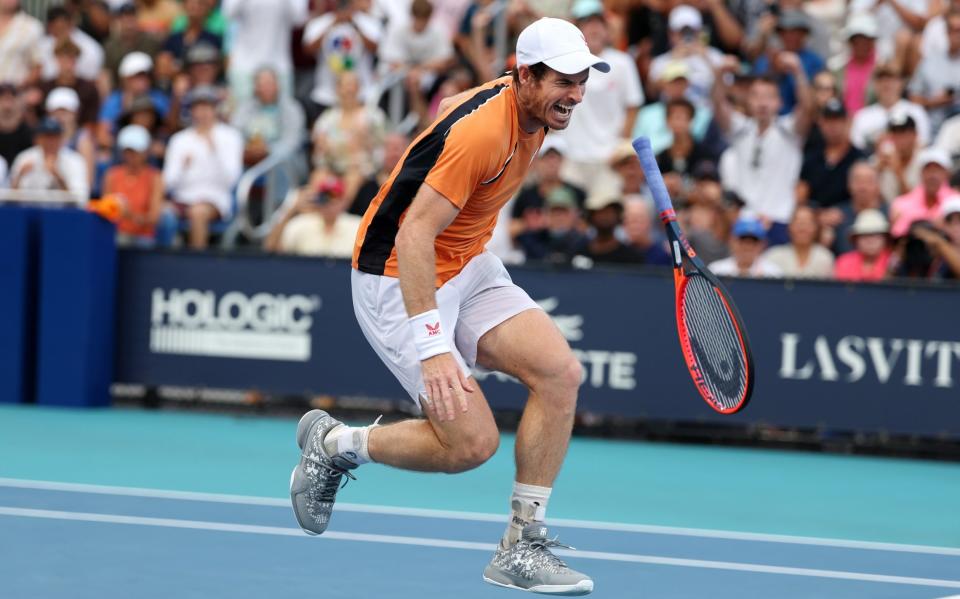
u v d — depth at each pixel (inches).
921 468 1109.1
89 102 1621.6
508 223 1299.2
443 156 548.4
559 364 588.1
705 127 1395.2
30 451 1034.7
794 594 625.0
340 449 618.2
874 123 1380.4
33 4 1843.0
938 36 1416.1
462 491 914.7
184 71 1619.1
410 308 551.8
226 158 1460.4
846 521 861.2
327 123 1492.4
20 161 1438.2
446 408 547.8
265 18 1585.9
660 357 1163.9
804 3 1552.7
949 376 1103.0
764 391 1141.1
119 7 1811.0
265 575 629.9
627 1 1577.3
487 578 605.3
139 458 1019.3
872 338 1120.2
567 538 762.8
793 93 1419.8
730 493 958.4
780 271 1212.5
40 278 1282.0
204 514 793.6
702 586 636.7
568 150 1387.8
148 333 1289.4
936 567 708.7
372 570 648.4
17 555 660.1
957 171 1274.6
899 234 1182.3
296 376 1243.2
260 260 1253.1
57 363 1279.5
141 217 1382.9
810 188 1325.0
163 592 588.7
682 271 618.8
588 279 1177.4
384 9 1716.3
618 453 1136.2
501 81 576.4
